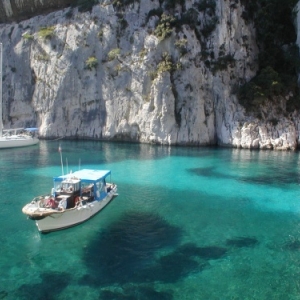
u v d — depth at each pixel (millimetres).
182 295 15406
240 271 17406
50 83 64312
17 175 35406
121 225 22938
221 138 57156
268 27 60156
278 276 17016
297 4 59938
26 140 54688
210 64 57906
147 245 20141
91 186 24891
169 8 59719
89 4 64000
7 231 21688
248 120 55531
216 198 29203
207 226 23141
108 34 61812
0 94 54219
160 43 57562
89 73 62469
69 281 16359
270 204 27828
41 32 66062
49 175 35500
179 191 31000
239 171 38781
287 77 57219
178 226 23016
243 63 58531
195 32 58500
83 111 63438
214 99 58000
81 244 20094
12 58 68312
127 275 16938
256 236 21672
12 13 71188
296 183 34000
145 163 42625
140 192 30438
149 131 57938
